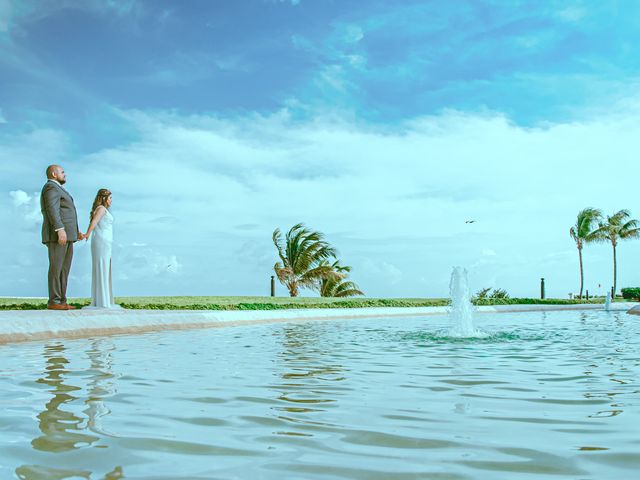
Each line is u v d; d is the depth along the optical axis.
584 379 3.96
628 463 1.91
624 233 38.56
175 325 9.92
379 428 2.43
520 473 1.79
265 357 5.48
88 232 10.83
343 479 1.73
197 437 2.26
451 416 2.69
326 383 3.77
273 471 1.81
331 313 14.62
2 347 6.41
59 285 10.39
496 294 34.38
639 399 3.16
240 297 20.66
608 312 19.55
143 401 3.08
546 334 8.76
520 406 2.95
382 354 5.80
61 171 10.52
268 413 2.76
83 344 6.84
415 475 1.77
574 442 2.19
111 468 1.84
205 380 3.91
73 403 3.01
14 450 2.05
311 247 29.06
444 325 11.39
